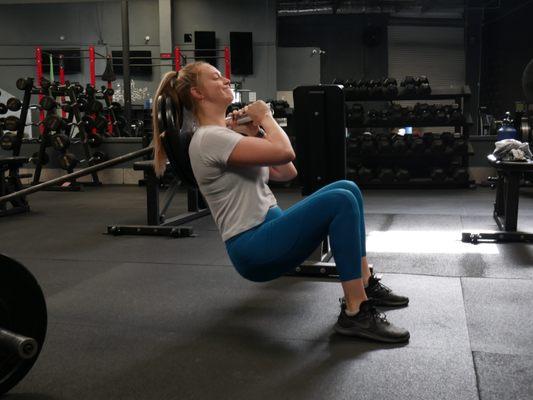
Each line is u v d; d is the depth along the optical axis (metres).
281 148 1.57
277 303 2.18
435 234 3.55
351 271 1.74
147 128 7.01
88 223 4.27
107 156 7.41
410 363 1.58
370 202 5.23
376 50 12.42
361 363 1.59
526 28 10.66
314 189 2.60
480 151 6.79
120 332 1.89
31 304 1.41
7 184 4.92
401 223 4.00
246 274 1.73
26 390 1.47
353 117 6.56
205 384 1.49
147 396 1.43
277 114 6.71
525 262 2.78
